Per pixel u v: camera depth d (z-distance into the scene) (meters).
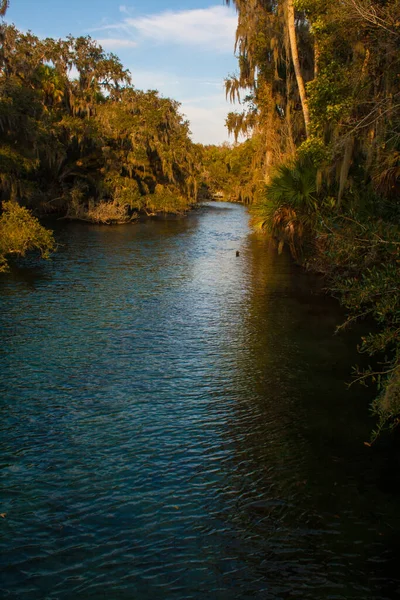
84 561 4.68
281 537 5.00
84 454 6.54
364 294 7.05
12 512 5.37
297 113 24.45
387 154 10.21
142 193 46.59
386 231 8.15
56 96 36.56
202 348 10.69
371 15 9.52
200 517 5.31
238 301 14.67
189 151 54.72
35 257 21.61
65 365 9.63
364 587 4.38
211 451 6.63
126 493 5.72
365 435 7.02
